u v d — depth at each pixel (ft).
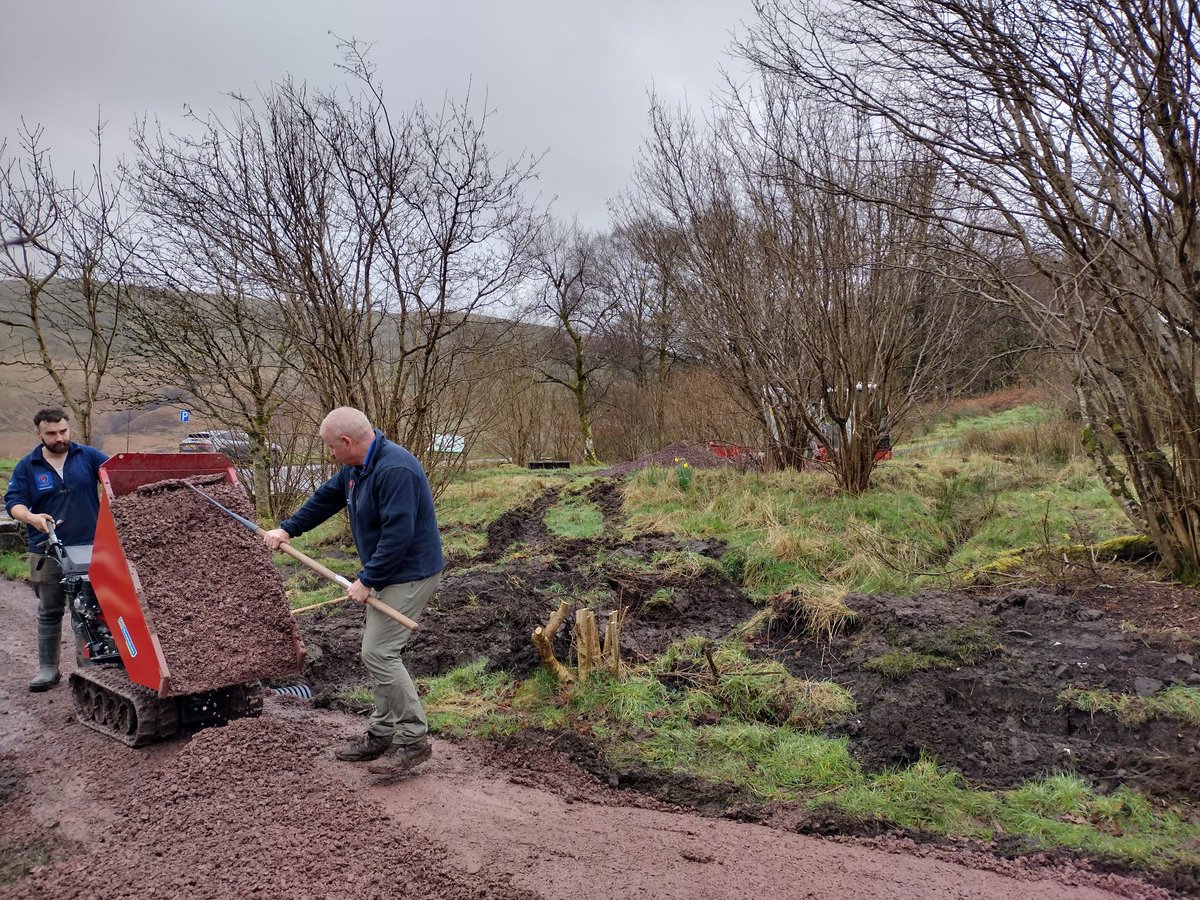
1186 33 17.19
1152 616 18.94
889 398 33.45
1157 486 21.15
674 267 41.57
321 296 30.68
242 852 11.30
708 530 30.76
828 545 26.30
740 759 14.98
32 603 27.43
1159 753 13.96
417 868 11.05
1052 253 22.79
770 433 38.19
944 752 14.75
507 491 44.47
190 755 13.53
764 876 11.25
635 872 11.27
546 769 14.80
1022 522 28.89
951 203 24.86
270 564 16.30
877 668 18.02
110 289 33.12
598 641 18.30
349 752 14.47
